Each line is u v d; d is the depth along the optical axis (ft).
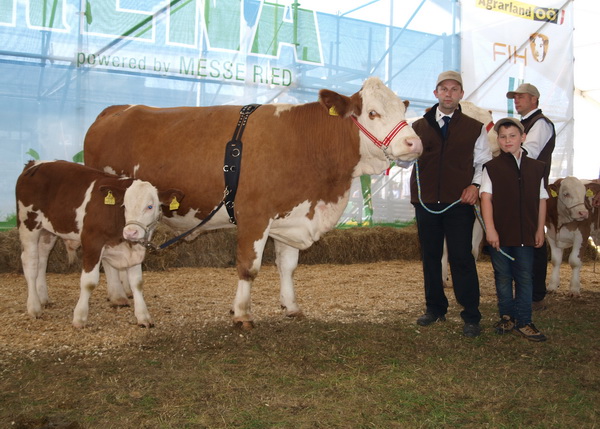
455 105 14.42
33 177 15.31
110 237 14.32
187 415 9.29
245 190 14.28
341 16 33.24
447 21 36.40
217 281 22.70
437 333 14.55
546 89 39.81
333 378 11.12
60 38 26.84
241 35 30.60
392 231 31.73
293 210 14.61
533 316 16.89
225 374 11.22
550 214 20.67
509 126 13.82
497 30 38.01
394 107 13.92
